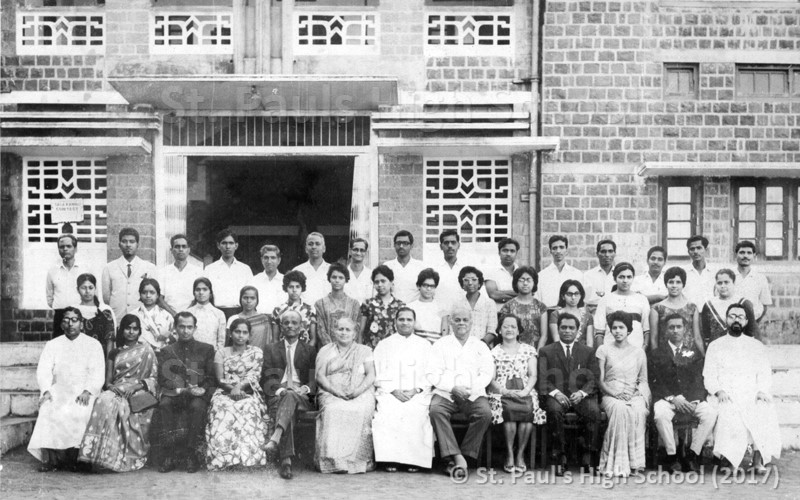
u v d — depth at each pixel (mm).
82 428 7762
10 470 7785
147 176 10234
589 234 10266
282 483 7434
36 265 10258
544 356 8086
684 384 8109
